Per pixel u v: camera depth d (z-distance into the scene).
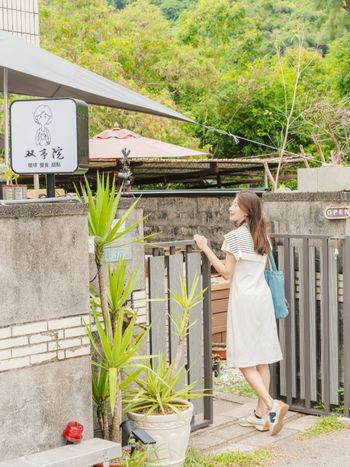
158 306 5.34
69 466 3.96
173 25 34.44
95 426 4.92
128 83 21.28
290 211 6.38
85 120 4.41
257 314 5.57
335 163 10.15
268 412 5.63
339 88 25.61
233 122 25.33
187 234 10.82
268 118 24.69
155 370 5.32
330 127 14.29
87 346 4.37
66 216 4.24
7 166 6.08
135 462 4.52
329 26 26.20
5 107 6.33
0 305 3.93
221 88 25.58
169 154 10.76
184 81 24.94
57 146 4.37
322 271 6.04
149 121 20.12
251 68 25.55
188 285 5.57
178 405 4.92
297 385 6.38
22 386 4.04
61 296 4.22
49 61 6.74
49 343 4.17
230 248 5.54
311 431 5.73
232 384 7.03
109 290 4.77
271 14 30.91
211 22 28.58
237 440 5.55
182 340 4.96
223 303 8.15
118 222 4.54
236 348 5.57
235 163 13.21
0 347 3.94
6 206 3.93
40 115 4.40
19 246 4.02
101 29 24.80
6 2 10.84
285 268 6.26
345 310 5.94
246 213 5.59
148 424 4.68
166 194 11.02
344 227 6.07
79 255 4.31
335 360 6.07
